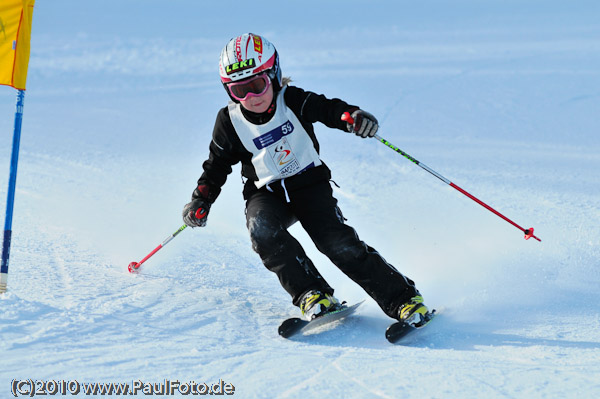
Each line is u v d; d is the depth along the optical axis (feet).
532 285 33.86
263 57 27.53
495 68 128.06
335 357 23.41
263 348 24.26
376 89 111.75
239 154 30.22
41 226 43.55
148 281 32.65
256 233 28.30
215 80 125.59
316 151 30.17
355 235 28.60
